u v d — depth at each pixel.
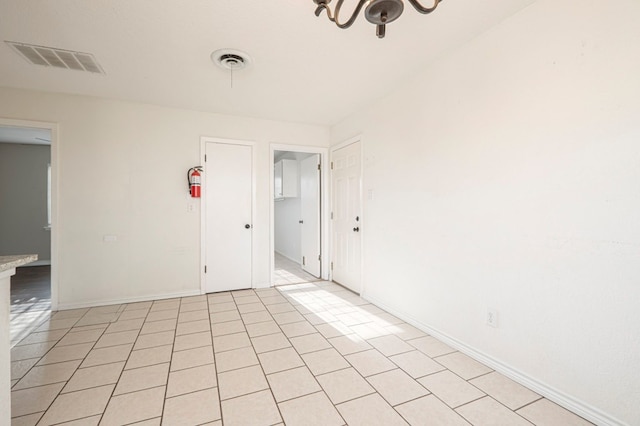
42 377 1.85
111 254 3.22
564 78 1.58
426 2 1.73
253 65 2.46
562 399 1.59
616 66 1.39
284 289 3.85
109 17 1.85
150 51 2.25
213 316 2.89
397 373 1.90
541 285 1.69
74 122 3.09
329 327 2.63
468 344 2.13
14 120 2.89
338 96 3.11
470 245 2.11
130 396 1.67
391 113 2.97
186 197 3.53
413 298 2.66
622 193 1.38
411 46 2.18
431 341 2.36
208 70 2.55
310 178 4.67
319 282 4.22
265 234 3.94
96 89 2.95
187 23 1.91
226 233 3.73
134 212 3.31
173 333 2.50
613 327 1.41
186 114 3.53
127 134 3.28
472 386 1.77
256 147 3.86
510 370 1.85
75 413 1.53
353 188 3.71
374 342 2.34
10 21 1.88
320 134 4.25
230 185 3.74
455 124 2.22
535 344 1.72
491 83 1.95
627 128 1.36
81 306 3.12
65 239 3.06
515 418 1.50
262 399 1.65
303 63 2.43
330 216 4.32
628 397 1.36
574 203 1.55
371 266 3.31
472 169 2.09
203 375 1.88
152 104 3.36
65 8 1.76
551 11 1.63
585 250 1.51
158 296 3.41
